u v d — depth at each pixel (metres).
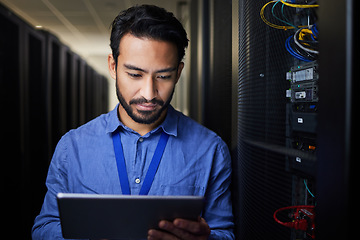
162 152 1.10
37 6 5.53
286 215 1.08
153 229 0.83
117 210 0.79
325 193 0.61
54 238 1.00
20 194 2.79
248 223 1.18
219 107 1.90
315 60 0.89
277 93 1.10
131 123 1.09
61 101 4.11
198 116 2.90
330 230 0.60
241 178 1.26
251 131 1.19
